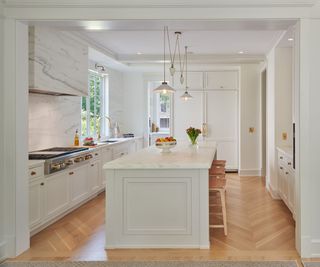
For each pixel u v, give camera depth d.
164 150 4.40
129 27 3.38
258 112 7.59
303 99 3.09
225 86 8.00
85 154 5.02
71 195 4.63
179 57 6.53
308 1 2.98
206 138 8.03
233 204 5.08
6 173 3.19
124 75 8.48
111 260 3.08
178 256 3.15
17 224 3.22
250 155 7.62
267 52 6.38
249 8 3.07
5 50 3.16
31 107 4.55
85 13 3.14
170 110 8.12
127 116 8.51
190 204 3.35
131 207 3.39
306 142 3.10
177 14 3.11
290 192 4.35
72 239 3.66
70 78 4.84
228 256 3.14
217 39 5.57
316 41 3.12
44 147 4.89
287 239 3.59
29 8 3.14
